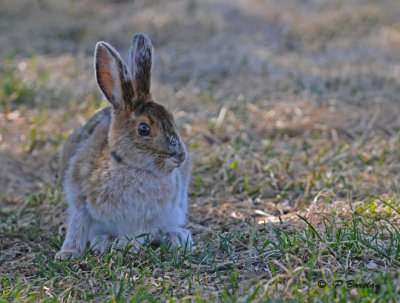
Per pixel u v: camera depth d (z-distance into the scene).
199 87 20.66
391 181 13.35
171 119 10.30
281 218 11.86
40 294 8.77
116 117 10.30
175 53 23.94
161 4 30.34
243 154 15.12
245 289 8.55
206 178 14.34
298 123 17.66
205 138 16.70
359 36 26.47
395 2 30.92
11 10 29.84
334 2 31.28
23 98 19.08
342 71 21.81
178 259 9.95
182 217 11.35
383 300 7.66
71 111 18.23
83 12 30.20
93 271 9.52
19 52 24.06
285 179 13.94
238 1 30.61
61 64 22.62
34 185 14.49
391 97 19.28
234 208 12.85
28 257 10.77
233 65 22.53
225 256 10.12
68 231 10.62
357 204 11.49
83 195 10.48
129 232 10.53
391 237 9.45
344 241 9.46
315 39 26.11
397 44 25.38
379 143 15.74
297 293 8.04
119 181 10.14
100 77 10.38
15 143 16.36
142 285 9.00
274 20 28.39
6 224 12.27
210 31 26.53
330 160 14.59
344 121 17.64
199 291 8.65
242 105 18.81
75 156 11.14
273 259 9.48
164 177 10.38
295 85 20.47
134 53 10.70
